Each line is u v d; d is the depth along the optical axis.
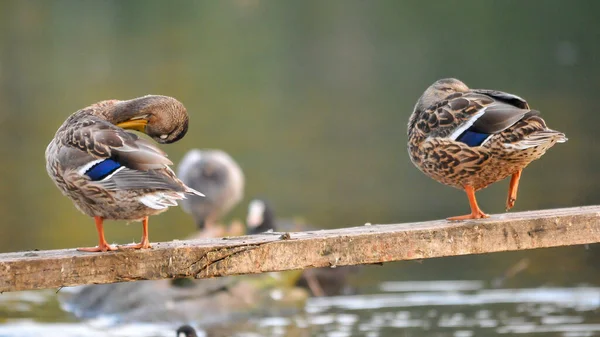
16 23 48.75
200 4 49.25
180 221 18.91
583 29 42.44
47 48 44.22
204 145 26.50
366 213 18.73
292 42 44.09
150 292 13.20
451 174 8.34
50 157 7.47
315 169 23.62
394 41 43.88
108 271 7.04
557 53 39.28
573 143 24.47
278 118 30.81
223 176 16.73
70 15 50.28
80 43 44.88
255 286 13.48
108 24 48.75
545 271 14.74
